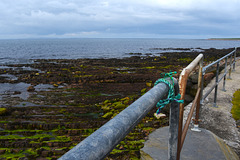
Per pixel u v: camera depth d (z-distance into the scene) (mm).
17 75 18047
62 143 5801
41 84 14297
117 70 20297
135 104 783
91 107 9297
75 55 45844
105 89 12578
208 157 2451
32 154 5293
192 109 2238
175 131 1354
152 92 933
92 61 29406
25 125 7230
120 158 4426
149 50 65000
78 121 7621
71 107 9344
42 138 6148
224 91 6129
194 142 2760
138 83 14195
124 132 636
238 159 2865
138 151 4652
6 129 7059
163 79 1141
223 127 3910
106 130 573
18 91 12359
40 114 8461
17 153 5371
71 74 17984
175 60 29484
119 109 8875
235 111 4605
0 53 50875
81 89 12664
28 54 48500
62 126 7141
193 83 9359
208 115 4410
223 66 12609
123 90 12289
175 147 1381
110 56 42719
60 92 12047
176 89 1267
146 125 6387
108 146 538
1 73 19016
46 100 10484
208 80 9555
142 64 25016
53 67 23344
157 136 2969
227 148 2914
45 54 48656
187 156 2451
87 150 469
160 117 6910
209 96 5668
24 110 8992
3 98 10914
